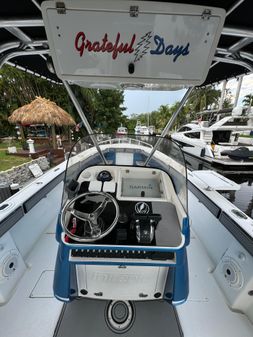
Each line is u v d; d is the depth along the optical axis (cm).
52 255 174
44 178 229
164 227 116
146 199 140
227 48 133
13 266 142
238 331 121
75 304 132
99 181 156
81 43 86
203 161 602
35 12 98
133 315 126
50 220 220
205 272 162
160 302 135
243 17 98
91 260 101
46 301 133
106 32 83
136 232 108
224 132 731
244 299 125
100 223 110
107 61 91
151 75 96
